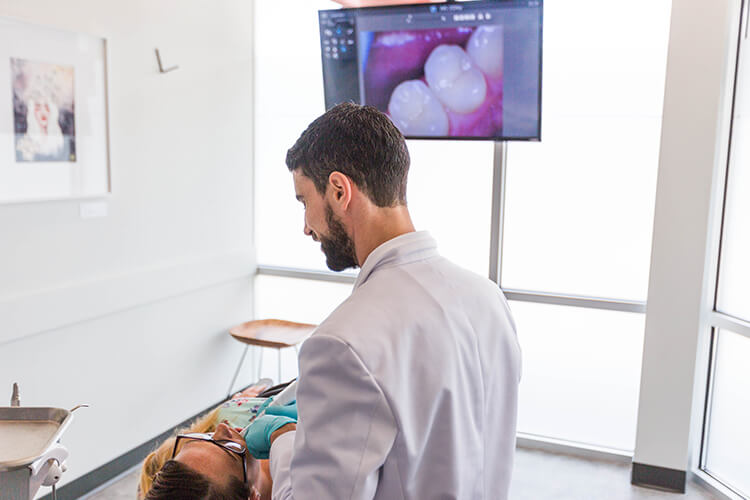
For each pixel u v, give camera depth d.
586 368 3.14
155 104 2.74
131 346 2.75
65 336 2.42
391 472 0.80
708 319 2.67
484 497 0.92
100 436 2.63
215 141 3.16
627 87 2.97
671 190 2.54
